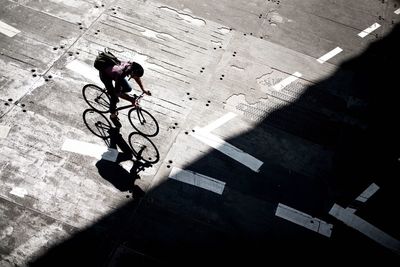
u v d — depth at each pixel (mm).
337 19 9773
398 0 10594
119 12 8609
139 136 6645
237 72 8102
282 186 6469
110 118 6605
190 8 9125
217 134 6973
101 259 5199
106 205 5730
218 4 9406
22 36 7664
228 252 5570
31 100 6727
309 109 7723
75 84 7141
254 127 7223
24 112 6543
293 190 6449
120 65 5730
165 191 6035
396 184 6809
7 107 6543
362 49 9148
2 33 7613
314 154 7023
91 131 6539
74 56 7578
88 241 5332
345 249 5863
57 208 5570
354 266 5699
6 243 5125
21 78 7004
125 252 5316
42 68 7242
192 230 5699
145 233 5547
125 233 5496
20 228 5289
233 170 6520
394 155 7262
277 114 7523
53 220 5441
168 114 7070
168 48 8180
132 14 8641
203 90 7621
